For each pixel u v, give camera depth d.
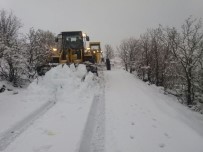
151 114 7.64
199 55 13.14
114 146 5.40
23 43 14.34
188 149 5.32
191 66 13.01
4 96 9.94
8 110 7.86
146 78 20.28
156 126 6.61
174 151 5.22
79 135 5.90
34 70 14.83
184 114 8.89
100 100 9.39
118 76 17.09
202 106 12.12
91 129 6.42
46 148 5.26
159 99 10.35
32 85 10.65
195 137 5.93
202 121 8.87
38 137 5.82
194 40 13.35
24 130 6.28
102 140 5.77
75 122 6.77
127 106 8.42
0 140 5.66
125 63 31.94
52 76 10.78
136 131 6.22
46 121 6.89
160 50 17.69
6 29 16.84
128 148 5.30
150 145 5.47
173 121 7.07
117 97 9.77
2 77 13.14
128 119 7.08
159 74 18.08
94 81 12.22
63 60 14.05
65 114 7.49
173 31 14.23
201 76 13.55
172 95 14.69
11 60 12.45
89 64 13.36
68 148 5.24
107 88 11.86
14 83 12.99
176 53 13.56
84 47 15.41
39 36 15.88
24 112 7.59
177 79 14.61
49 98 9.43
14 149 5.23
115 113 7.61
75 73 11.51
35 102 8.95
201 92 13.55
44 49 15.95
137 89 11.70
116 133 6.08
